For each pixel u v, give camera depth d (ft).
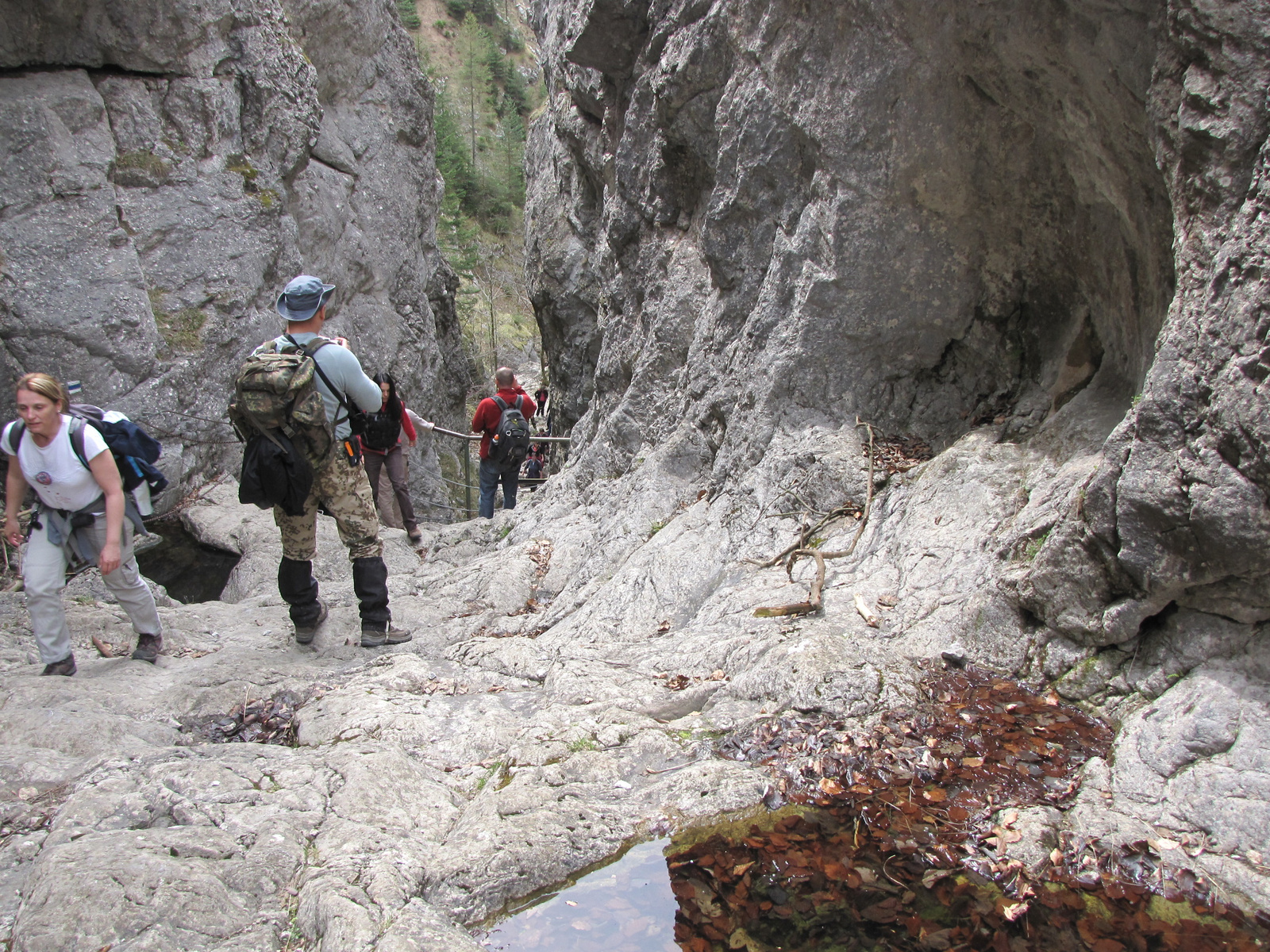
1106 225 13.84
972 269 16.60
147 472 14.55
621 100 26.08
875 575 14.10
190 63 29.35
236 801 9.73
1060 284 15.53
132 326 26.53
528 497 38.06
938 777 9.73
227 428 29.30
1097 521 10.54
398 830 9.31
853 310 17.26
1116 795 9.03
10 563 20.76
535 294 51.34
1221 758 8.84
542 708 12.50
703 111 20.48
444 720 12.14
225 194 29.89
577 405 49.96
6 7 25.31
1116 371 14.15
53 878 8.08
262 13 32.65
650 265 25.18
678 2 20.51
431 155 48.03
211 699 13.50
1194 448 9.48
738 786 9.77
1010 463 14.51
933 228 16.37
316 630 17.11
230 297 29.50
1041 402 15.66
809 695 11.28
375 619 16.42
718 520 18.16
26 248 25.29
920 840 8.87
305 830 9.21
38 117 25.75
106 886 7.93
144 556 25.73
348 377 14.70
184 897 7.91
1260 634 9.73
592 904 8.34
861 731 10.52
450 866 8.61
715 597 15.33
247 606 19.89
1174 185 10.19
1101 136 12.77
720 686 12.26
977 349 17.10
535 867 8.72
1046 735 10.21
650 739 10.94
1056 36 12.50
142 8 27.78
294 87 34.14
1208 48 9.37
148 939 7.43
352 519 15.71
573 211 36.63
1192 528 9.55
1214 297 9.34
